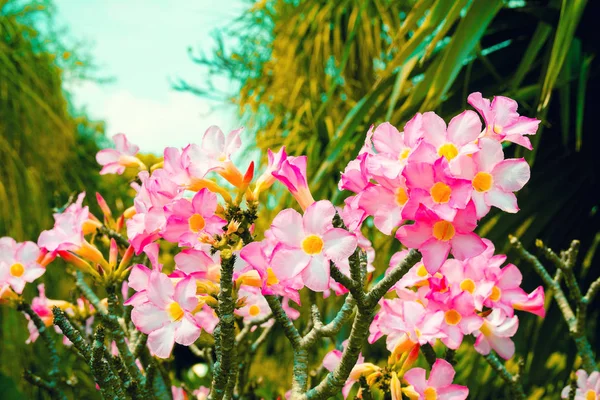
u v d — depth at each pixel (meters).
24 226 2.83
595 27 1.88
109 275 0.84
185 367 2.28
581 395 0.95
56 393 0.87
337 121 3.08
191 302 0.71
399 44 2.81
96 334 0.70
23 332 2.56
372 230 2.12
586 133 2.04
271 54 3.30
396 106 2.03
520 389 0.97
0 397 1.01
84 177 3.32
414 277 0.84
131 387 0.74
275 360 2.31
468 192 0.64
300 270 0.67
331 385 0.72
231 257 0.67
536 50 1.68
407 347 0.81
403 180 0.68
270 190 2.65
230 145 0.77
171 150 0.76
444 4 1.52
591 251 2.10
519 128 0.71
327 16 3.07
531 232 1.95
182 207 0.72
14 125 2.94
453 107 2.07
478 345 0.89
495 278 0.84
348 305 0.75
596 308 2.13
